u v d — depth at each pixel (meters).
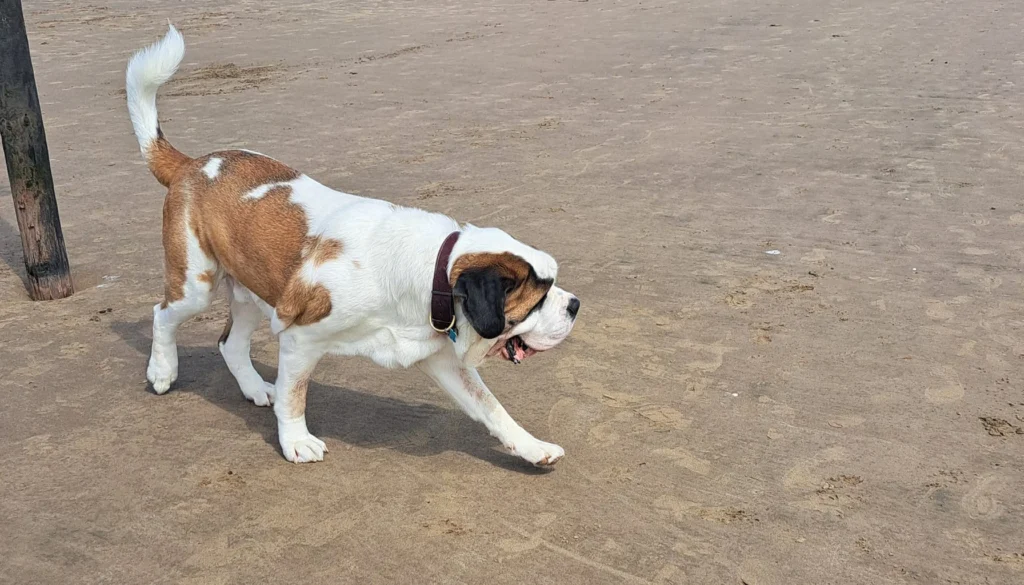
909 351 3.36
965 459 2.79
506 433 2.78
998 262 3.98
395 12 12.19
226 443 2.97
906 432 2.92
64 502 2.70
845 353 3.37
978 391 3.11
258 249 2.82
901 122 6.19
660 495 2.70
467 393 2.79
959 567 2.42
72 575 2.45
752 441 2.91
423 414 3.13
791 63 8.16
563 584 2.40
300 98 7.55
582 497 2.70
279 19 11.73
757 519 2.60
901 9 10.47
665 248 4.29
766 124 6.33
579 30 10.23
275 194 2.88
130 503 2.70
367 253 2.67
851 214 4.59
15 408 3.15
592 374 3.30
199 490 2.75
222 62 9.11
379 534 2.58
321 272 2.67
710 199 4.89
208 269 2.99
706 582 2.40
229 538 2.57
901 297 3.73
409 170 5.59
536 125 6.55
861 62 8.05
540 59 8.81
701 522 2.59
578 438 2.96
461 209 4.84
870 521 2.57
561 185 5.22
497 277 2.48
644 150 5.86
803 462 2.81
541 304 2.62
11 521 2.63
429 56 9.13
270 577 2.44
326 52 9.55
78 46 9.95
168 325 3.12
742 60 8.38
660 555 2.48
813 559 2.46
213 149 6.11
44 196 3.87
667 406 3.11
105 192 5.32
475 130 6.47
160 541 2.56
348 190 5.21
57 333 3.66
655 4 11.75
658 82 7.71
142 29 10.99
